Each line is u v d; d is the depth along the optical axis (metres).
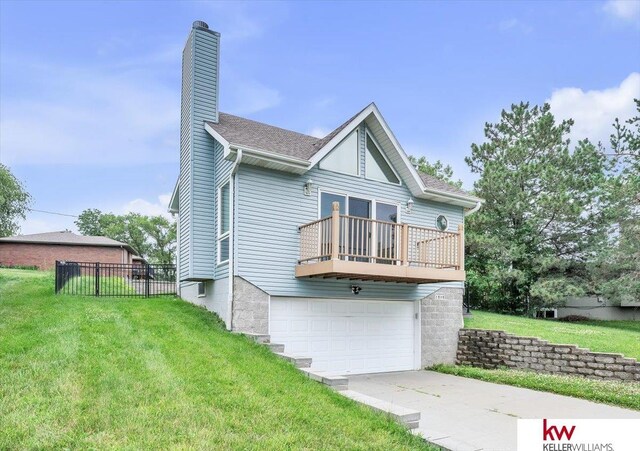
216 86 10.54
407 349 11.05
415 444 4.50
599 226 18.38
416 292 11.28
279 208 9.34
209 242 9.97
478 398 7.53
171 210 13.34
